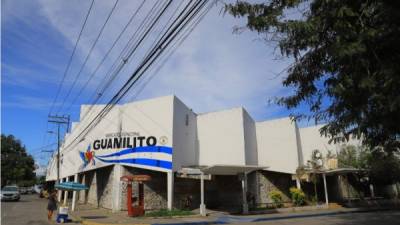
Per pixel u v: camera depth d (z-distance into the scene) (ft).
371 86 19.48
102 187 103.65
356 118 22.24
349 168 99.66
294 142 109.19
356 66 21.25
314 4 22.13
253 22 23.30
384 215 76.74
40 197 182.70
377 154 29.84
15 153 278.46
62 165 149.59
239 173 85.66
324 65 24.02
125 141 95.40
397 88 18.97
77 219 73.87
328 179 119.96
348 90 21.38
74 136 127.24
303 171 101.55
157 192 91.20
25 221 69.77
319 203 101.81
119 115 98.84
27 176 293.02
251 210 86.38
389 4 18.95
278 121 112.68
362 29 19.93
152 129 91.81
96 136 103.91
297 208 90.38
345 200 110.63
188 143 99.91
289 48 24.02
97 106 109.91
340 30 20.29
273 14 22.98
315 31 21.94
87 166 106.22
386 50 20.36
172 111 90.07
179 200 92.17
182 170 87.04
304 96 25.81
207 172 81.71
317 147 118.21
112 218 74.49
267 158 112.06
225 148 101.81
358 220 66.44
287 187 113.19
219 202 100.07
